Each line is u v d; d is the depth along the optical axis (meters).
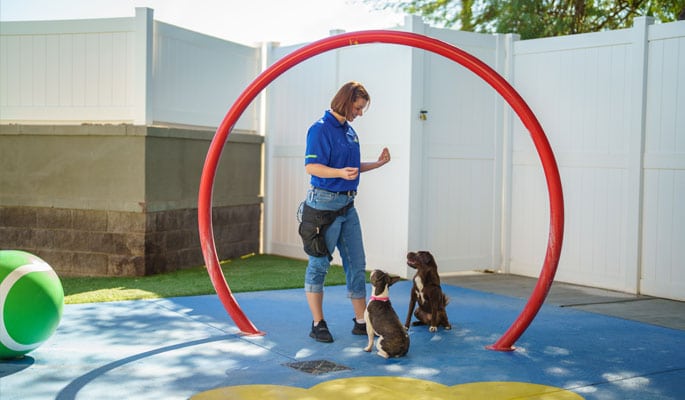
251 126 9.10
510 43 7.67
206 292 6.30
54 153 7.34
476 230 7.73
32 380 3.78
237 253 8.74
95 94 7.41
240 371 4.00
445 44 4.49
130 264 7.14
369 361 4.25
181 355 4.32
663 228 6.50
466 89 7.58
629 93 6.73
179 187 7.62
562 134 7.30
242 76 8.91
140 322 5.16
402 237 7.38
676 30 6.37
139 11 7.19
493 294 6.53
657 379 3.94
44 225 7.41
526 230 7.64
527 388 3.74
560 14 11.69
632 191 6.69
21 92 7.59
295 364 4.15
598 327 5.22
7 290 3.96
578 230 7.18
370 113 7.73
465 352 4.48
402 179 7.36
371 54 7.69
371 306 4.40
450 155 7.51
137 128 7.02
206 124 8.29
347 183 4.69
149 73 7.25
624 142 6.79
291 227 8.86
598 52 6.98
